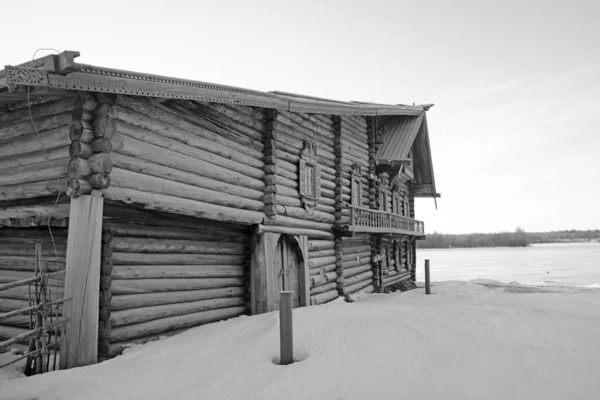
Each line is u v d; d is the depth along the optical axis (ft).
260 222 33.94
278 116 37.11
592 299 43.73
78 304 19.61
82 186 20.20
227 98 28.48
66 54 17.06
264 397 15.49
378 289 57.52
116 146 21.76
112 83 20.12
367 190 56.49
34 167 22.30
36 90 20.31
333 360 18.93
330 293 45.57
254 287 33.76
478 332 23.25
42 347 18.93
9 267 24.89
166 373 18.29
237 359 19.76
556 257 226.38
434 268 144.36
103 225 22.53
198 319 28.81
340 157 48.26
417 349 20.26
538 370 17.80
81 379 17.44
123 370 18.78
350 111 47.47
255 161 34.37
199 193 27.45
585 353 20.22
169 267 27.14
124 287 23.68
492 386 16.15
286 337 19.22
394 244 68.13
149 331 24.73
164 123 25.29
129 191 22.29
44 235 23.89
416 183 78.64
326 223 45.98
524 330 24.41
